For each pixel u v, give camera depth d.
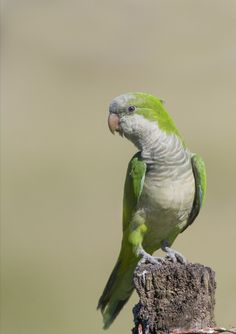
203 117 35.19
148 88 39.47
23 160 33.66
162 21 47.75
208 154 31.98
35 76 42.91
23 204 29.97
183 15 48.50
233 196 29.41
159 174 15.86
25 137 36.00
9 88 41.50
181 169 15.89
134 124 16.17
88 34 47.00
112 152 33.41
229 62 41.91
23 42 46.53
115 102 16.38
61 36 47.25
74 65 44.06
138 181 15.94
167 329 12.30
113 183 30.75
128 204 16.16
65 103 39.34
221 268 24.39
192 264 12.73
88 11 49.94
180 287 12.35
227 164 31.34
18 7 50.88
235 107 36.22
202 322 12.32
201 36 45.50
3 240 27.33
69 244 26.97
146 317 12.39
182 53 43.41
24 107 39.16
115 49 45.34
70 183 31.14
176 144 15.99
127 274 16.31
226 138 33.22
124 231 16.39
